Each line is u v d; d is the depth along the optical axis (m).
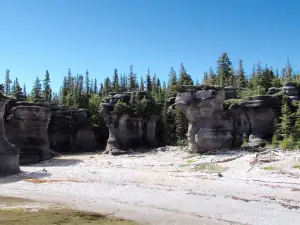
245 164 40.88
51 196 28.91
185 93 56.34
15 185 33.97
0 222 21.31
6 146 41.16
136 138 71.31
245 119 54.94
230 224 20.23
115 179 35.81
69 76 127.62
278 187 28.92
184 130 71.00
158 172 39.91
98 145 80.44
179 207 24.30
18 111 56.91
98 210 24.27
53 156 66.94
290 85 54.31
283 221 20.38
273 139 48.94
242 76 98.69
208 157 48.97
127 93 74.12
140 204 25.52
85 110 81.62
